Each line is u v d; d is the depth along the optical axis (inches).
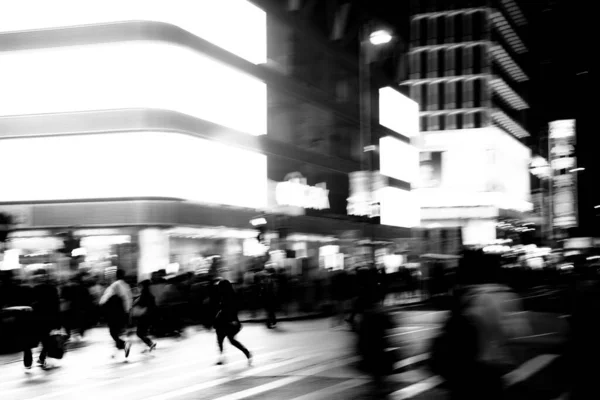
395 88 3053.6
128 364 715.4
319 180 2177.7
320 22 2241.6
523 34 4702.3
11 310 831.7
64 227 1432.1
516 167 4761.3
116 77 1427.2
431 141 4025.6
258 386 544.4
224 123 1632.6
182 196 1457.9
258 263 1528.1
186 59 1493.6
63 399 518.3
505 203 4320.9
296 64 2054.6
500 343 348.8
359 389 518.0
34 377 647.1
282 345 843.4
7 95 1472.7
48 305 705.6
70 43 1445.6
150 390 542.9
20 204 1459.2
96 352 840.3
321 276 1555.1
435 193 3993.6
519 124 4869.6
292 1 2031.3
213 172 1578.5
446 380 350.0
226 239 1665.8
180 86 1467.8
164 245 1434.5
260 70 1811.0
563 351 699.4
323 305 1456.7
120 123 1419.8
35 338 697.6
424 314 1267.2
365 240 2364.7
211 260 1454.2
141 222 1401.3
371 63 2723.9
